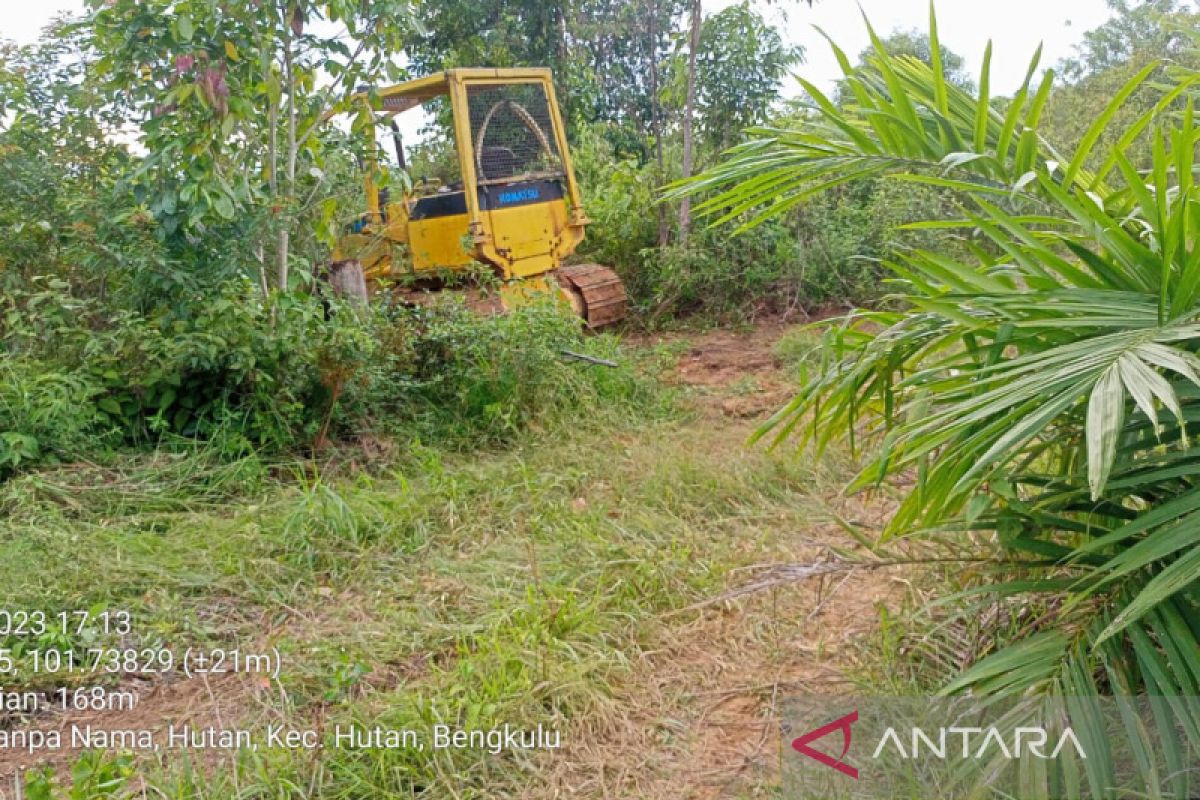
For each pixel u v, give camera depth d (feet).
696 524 16.03
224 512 16.48
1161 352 6.48
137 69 19.07
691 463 18.10
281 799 8.99
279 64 20.67
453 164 33.55
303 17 19.53
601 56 47.19
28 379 17.48
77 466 16.90
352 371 18.72
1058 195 8.09
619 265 35.73
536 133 30.25
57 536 14.30
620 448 19.85
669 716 10.72
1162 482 8.21
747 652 11.99
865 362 9.23
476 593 13.46
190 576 13.69
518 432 20.48
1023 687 7.68
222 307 17.83
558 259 30.55
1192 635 7.59
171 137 18.11
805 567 9.64
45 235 20.31
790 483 17.66
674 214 35.35
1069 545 9.70
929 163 9.41
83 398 17.28
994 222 9.07
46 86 21.79
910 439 8.17
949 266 8.55
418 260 28.94
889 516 15.79
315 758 9.58
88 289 20.26
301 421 18.83
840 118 9.31
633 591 13.21
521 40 44.83
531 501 16.70
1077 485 8.69
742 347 30.40
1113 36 71.41
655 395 23.58
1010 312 7.98
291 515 15.17
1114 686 7.54
